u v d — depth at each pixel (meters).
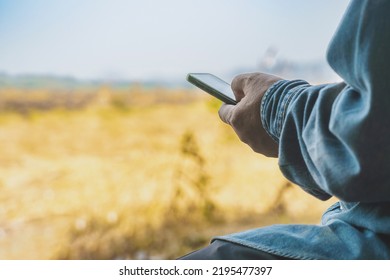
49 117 4.68
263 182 3.90
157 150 4.15
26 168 4.11
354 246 0.89
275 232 0.97
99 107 4.73
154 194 3.79
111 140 4.35
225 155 4.06
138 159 4.11
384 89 0.80
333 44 0.87
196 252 1.01
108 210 3.71
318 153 0.85
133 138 4.34
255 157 4.11
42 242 3.38
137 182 3.89
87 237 3.47
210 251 0.99
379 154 0.81
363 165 0.81
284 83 1.01
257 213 3.71
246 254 0.96
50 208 3.74
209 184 3.85
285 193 3.87
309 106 0.91
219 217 3.67
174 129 4.36
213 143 4.12
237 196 3.80
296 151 0.95
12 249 3.33
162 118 4.52
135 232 3.51
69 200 3.78
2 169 4.12
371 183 0.82
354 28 0.85
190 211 3.69
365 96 0.82
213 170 3.96
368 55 0.82
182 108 4.60
